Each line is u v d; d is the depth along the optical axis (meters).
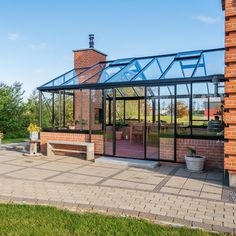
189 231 4.25
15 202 5.60
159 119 10.12
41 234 4.10
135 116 16.47
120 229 4.27
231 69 6.86
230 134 6.87
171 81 9.70
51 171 8.66
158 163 9.72
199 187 6.86
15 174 8.16
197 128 10.36
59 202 5.55
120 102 16.91
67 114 13.20
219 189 6.68
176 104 9.77
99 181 7.41
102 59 16.59
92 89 11.48
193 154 9.03
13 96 19.86
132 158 10.40
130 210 5.14
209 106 11.21
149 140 13.12
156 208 5.31
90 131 11.36
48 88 12.38
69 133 11.88
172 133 9.74
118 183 7.21
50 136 12.31
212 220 4.73
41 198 5.83
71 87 11.82
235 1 6.82
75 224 4.44
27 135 20.05
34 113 20.72
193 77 9.34
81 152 10.97
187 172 8.61
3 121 18.95
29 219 4.61
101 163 10.07
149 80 10.06
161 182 7.34
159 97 10.30
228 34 6.89
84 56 15.53
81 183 7.16
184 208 5.32
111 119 13.84
